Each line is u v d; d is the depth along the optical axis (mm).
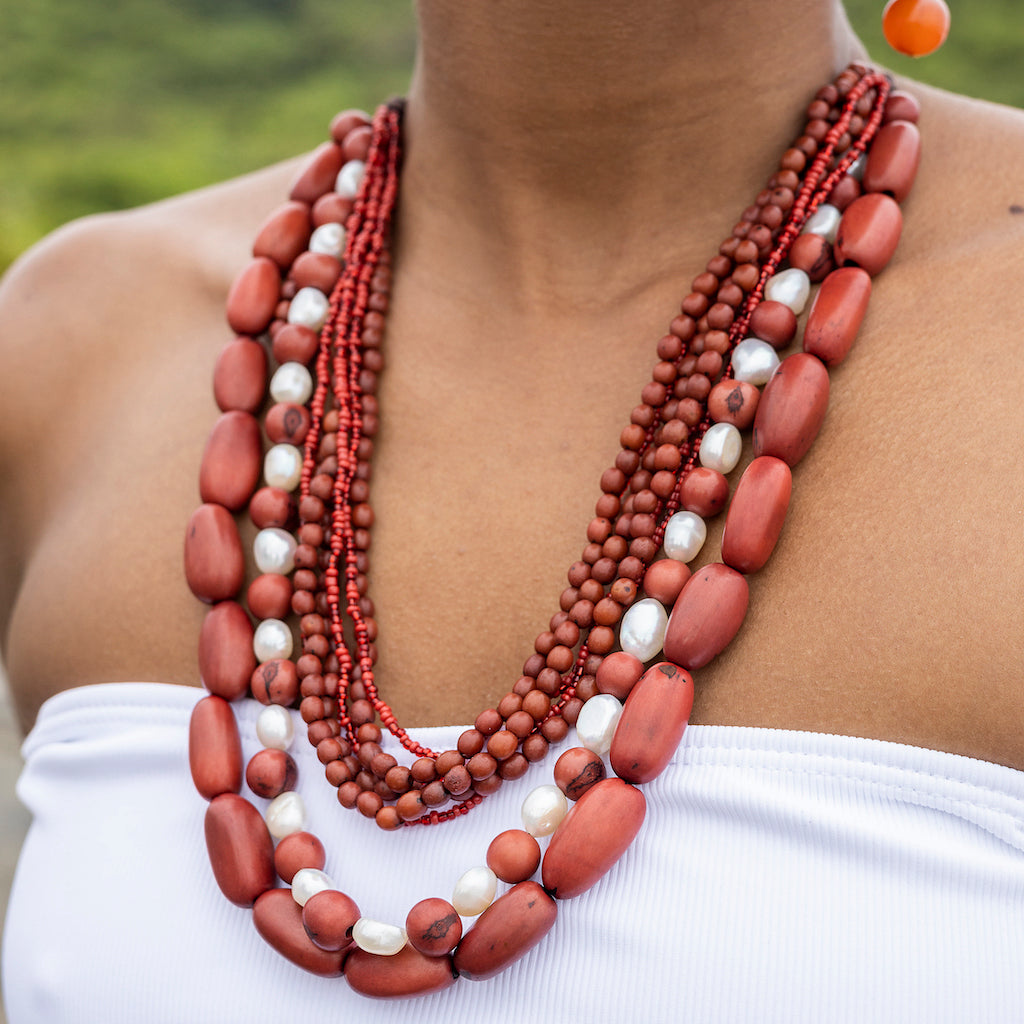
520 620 959
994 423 845
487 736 903
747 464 935
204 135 4027
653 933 835
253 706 1002
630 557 916
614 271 1028
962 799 805
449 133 1058
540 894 837
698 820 851
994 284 897
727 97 970
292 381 1080
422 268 1121
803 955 810
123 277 1272
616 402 1005
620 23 922
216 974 931
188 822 989
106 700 1053
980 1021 785
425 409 1067
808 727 840
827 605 852
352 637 1007
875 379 903
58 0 4500
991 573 808
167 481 1122
